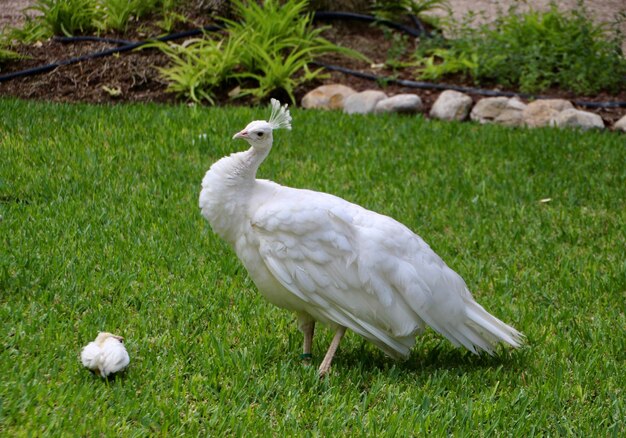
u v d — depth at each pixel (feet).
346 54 49.52
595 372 22.72
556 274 28.84
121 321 23.71
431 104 46.14
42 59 46.85
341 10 53.36
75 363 21.17
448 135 41.24
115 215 30.73
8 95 44.09
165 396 20.26
